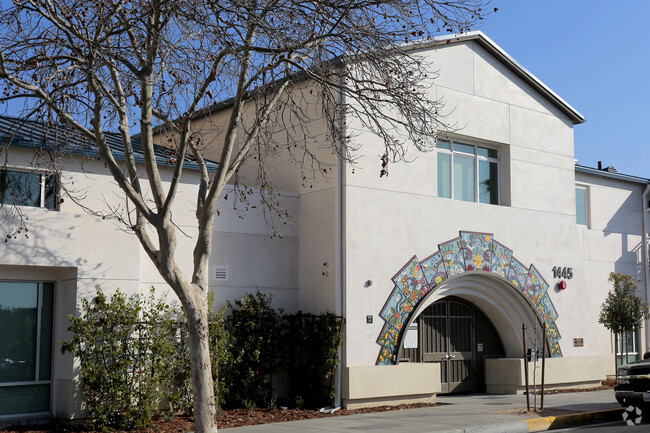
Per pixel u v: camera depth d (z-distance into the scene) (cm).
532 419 1428
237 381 1580
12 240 1316
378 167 1722
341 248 1658
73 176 1441
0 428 1305
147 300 1490
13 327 1370
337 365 1611
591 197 2355
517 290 1952
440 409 1611
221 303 1620
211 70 1119
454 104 1895
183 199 1597
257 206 1708
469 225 1891
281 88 1264
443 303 1919
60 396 1371
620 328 2169
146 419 1331
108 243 1418
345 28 1178
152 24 1146
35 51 1138
